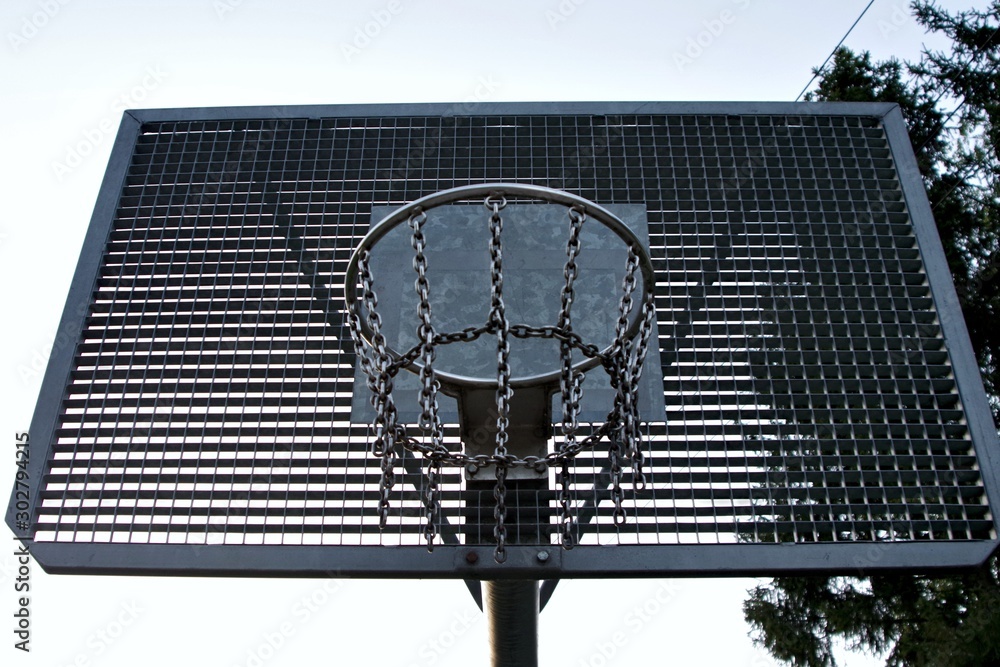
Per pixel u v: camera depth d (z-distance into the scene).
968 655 6.03
